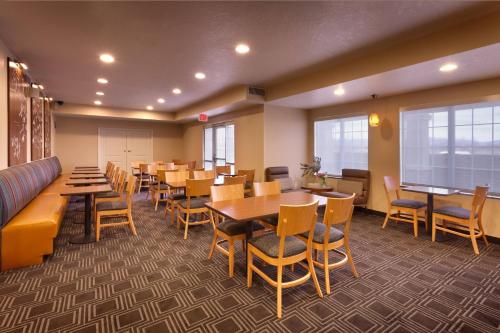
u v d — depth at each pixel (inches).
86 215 145.3
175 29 115.1
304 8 99.0
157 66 163.0
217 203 111.2
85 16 104.2
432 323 78.4
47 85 209.3
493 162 157.8
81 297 90.4
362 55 145.3
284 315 81.5
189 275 106.2
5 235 107.5
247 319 79.6
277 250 86.1
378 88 173.8
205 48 135.6
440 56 117.1
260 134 238.8
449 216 141.5
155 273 107.9
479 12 102.4
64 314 81.2
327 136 251.6
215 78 189.9
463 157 169.9
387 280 103.2
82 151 343.0
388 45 132.6
